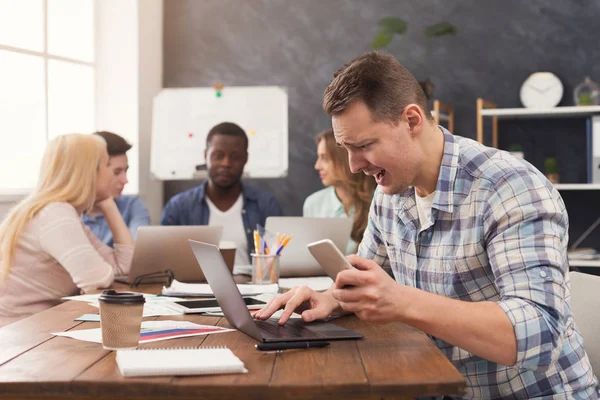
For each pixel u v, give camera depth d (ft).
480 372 4.96
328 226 8.89
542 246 4.28
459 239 4.90
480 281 4.89
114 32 14.44
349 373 3.65
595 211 13.88
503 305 4.07
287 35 15.16
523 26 14.32
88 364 3.86
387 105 4.56
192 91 14.44
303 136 15.11
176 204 12.61
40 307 7.80
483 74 14.46
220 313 5.52
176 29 15.51
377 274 4.02
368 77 4.55
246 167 14.29
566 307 4.65
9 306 7.71
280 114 14.30
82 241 7.71
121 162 10.73
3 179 11.81
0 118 11.74
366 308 4.01
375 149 4.63
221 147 12.46
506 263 4.33
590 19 14.05
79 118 13.97
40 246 7.73
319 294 5.22
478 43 14.47
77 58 13.91
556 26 14.19
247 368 3.77
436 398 5.14
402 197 5.33
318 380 3.51
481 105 13.34
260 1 15.25
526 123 14.25
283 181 15.21
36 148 12.65
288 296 5.22
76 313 5.65
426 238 5.16
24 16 12.34
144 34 14.61
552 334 4.06
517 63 14.33
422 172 4.96
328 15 15.02
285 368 3.76
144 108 14.66
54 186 8.02
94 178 8.23
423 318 3.99
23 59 12.31
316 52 15.07
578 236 13.97
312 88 15.10
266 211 12.69
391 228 5.55
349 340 4.51
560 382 4.81
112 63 14.46
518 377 4.85
